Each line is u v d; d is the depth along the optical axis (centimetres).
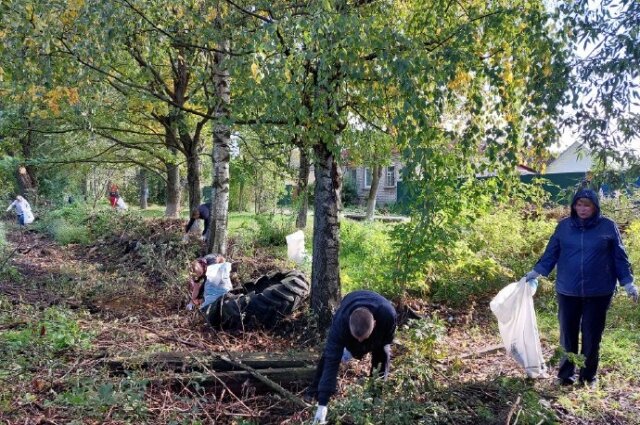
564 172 2561
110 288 851
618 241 484
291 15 550
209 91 1019
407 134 528
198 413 432
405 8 640
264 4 607
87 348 544
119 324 651
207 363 505
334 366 398
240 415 437
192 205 1509
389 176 3503
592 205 484
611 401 474
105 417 407
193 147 1486
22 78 674
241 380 495
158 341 597
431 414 421
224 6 654
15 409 404
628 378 525
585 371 505
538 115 525
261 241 1316
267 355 554
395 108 566
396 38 528
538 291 840
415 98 500
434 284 822
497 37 573
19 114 1192
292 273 776
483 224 932
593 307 491
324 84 562
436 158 579
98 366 498
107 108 1189
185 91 1269
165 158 1536
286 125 618
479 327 713
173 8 694
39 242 1462
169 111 1289
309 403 457
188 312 741
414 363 475
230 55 646
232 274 921
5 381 445
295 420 429
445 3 604
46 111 953
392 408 412
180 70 1243
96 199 2216
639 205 992
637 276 796
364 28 520
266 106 603
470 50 554
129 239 1299
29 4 615
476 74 575
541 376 522
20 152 1903
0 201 2184
